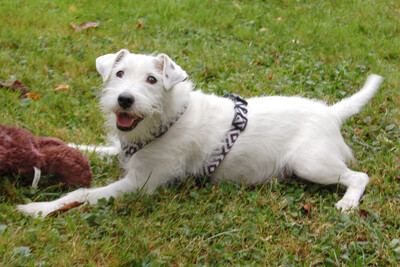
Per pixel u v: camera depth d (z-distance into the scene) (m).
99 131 1.79
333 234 1.47
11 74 1.95
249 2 3.16
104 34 2.32
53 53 2.11
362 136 1.84
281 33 2.62
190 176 1.60
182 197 1.56
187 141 1.56
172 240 1.42
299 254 1.44
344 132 1.85
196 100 1.60
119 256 1.37
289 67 2.20
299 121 1.63
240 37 2.51
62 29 2.32
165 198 1.55
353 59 2.33
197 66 2.15
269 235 1.47
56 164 1.52
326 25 2.74
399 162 1.73
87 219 1.45
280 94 2.01
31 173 1.50
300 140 1.62
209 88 2.01
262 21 2.78
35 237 1.37
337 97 2.04
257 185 1.63
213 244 1.43
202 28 2.55
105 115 1.61
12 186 1.48
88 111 1.85
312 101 1.71
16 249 1.34
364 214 1.54
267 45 2.41
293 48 2.42
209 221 1.49
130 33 2.38
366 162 1.72
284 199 1.57
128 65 1.54
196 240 1.44
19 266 1.32
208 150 1.58
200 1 2.97
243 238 1.45
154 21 2.56
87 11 2.62
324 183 1.62
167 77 1.53
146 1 2.86
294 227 1.50
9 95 1.84
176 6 2.82
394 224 1.52
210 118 1.59
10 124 1.72
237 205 1.54
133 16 2.63
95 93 1.94
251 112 1.63
